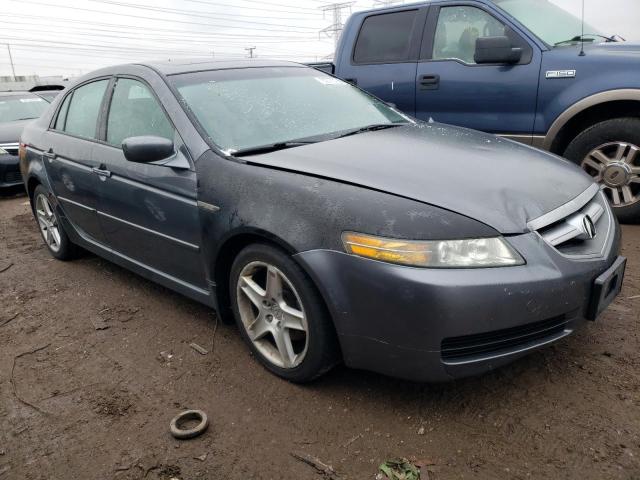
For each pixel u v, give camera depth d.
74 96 4.38
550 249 2.30
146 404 2.69
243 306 2.89
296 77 3.85
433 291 2.14
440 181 2.48
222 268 2.96
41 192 4.74
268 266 2.64
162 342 3.27
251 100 3.40
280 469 2.20
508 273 2.18
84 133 4.04
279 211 2.52
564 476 2.04
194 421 2.53
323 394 2.63
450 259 2.17
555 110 4.68
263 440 2.37
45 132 4.57
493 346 2.28
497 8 4.98
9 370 3.11
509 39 4.84
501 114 4.99
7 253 5.30
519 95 4.84
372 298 2.25
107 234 3.89
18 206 7.54
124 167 3.42
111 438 2.46
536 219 2.35
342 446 2.29
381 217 2.28
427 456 2.19
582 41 4.91
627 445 2.17
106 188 3.62
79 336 3.45
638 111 4.54
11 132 8.44
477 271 2.16
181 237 3.10
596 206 2.74
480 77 5.02
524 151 3.08
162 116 3.29
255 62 3.94
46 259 5.01
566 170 2.90
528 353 2.34
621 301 3.32
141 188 3.29
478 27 5.09
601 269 2.44
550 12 5.27
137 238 3.53
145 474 2.23
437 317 2.15
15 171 8.12
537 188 2.55
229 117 3.21
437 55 5.32
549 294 2.23
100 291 4.12
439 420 2.40
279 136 3.19
